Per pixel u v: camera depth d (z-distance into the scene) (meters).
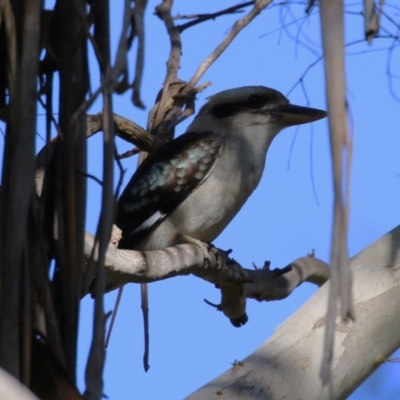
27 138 4.04
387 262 8.29
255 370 7.19
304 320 7.69
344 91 3.49
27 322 4.03
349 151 3.46
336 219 3.43
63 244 4.42
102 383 4.02
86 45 4.61
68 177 4.46
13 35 4.25
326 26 3.54
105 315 4.26
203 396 6.93
